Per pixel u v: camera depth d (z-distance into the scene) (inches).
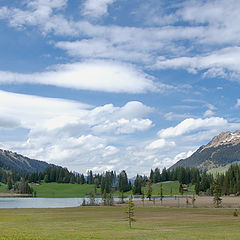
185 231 2393.0
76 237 1923.0
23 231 2252.7
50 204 7706.7
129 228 2618.1
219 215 4128.9
